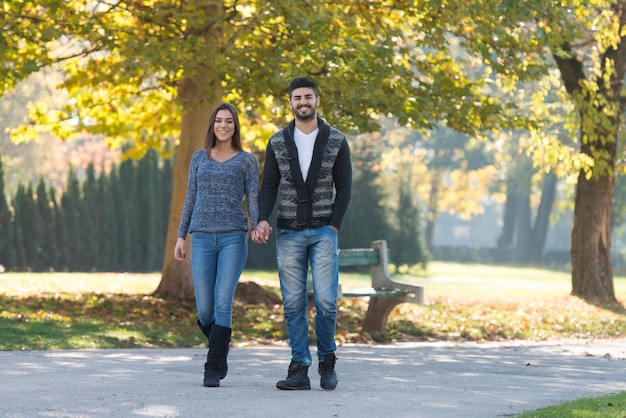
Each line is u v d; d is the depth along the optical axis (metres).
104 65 23.17
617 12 27.75
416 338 18.94
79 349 13.98
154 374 10.46
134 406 8.16
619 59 28.38
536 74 22.41
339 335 18.05
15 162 74.88
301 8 19.03
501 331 20.66
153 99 25.67
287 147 9.38
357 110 20.12
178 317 19.73
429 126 20.53
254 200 9.56
